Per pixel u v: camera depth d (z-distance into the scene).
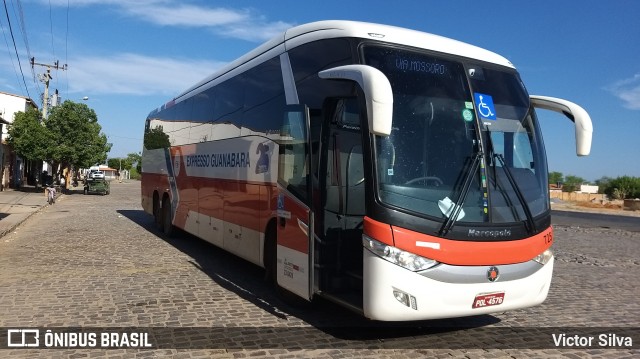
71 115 35.38
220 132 9.28
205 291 7.35
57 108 35.75
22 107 46.78
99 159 37.94
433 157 5.11
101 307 6.39
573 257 12.29
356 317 6.24
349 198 5.97
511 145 5.62
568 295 7.98
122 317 5.99
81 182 66.44
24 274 8.24
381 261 4.73
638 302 7.67
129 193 40.94
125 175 114.75
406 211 4.79
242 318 6.09
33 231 14.34
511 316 6.59
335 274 5.80
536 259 5.32
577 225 24.23
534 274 5.29
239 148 8.30
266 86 7.43
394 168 4.93
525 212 5.33
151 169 15.17
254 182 7.61
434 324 6.09
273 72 7.25
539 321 6.40
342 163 5.93
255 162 7.61
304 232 5.88
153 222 16.94
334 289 5.78
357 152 6.03
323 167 5.81
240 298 7.02
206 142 10.09
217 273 8.66
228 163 8.79
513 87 5.98
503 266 5.06
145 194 16.03
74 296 6.88
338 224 5.88
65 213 20.47
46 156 34.59
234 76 8.86
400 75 5.33
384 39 5.52
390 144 4.98
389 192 4.84
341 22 5.89
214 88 9.91
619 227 23.89
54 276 8.11
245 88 8.27
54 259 9.65
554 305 7.29
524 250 5.20
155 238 12.88
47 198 28.56
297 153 6.21
